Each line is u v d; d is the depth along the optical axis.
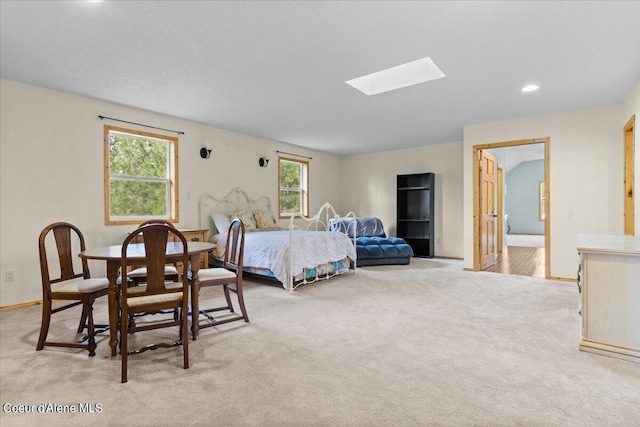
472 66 3.07
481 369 2.02
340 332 2.64
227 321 2.77
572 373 1.97
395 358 2.18
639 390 1.79
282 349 2.32
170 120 4.77
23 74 3.23
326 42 2.61
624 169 4.10
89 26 2.37
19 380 1.90
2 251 3.32
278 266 3.95
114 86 3.55
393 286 4.23
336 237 4.77
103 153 4.06
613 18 2.29
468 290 4.01
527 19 2.30
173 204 4.80
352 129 5.53
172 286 2.24
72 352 2.29
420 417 1.56
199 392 1.78
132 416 1.57
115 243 4.17
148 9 2.17
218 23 2.34
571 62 2.99
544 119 4.64
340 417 1.56
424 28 2.41
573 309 3.22
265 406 1.65
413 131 5.66
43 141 3.58
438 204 6.89
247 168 5.91
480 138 5.13
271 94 3.81
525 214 12.82
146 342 2.46
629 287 2.16
